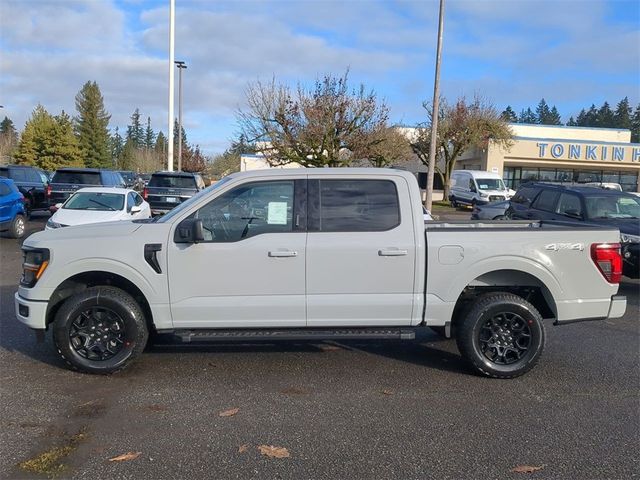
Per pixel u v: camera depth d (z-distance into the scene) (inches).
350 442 150.0
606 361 225.9
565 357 230.7
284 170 203.0
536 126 1829.5
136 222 209.2
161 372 204.1
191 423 160.4
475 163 1747.0
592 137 1854.1
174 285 195.0
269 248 194.7
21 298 200.8
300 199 199.0
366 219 199.3
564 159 1601.9
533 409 175.0
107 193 513.0
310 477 131.8
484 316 200.8
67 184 647.1
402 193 201.0
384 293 198.8
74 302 194.7
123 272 194.4
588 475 134.3
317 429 157.8
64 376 197.3
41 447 144.1
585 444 150.8
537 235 202.5
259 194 199.0
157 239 195.3
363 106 984.3
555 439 153.6
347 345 242.8
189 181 682.8
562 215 436.1
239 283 195.5
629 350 242.1
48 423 158.9
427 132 1494.8
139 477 130.4
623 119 4077.3
